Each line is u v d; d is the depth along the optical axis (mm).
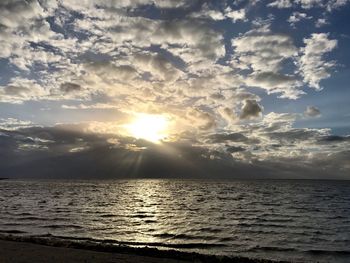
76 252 17953
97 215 41250
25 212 42906
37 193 93500
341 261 19828
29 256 16719
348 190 125125
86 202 62219
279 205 57688
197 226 32531
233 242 24875
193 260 17672
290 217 40062
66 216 39312
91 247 20141
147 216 41125
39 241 21641
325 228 31734
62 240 22391
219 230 30125
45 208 48969
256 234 28203
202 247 23266
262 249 22734
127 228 31094
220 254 21234
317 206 56188
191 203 62281
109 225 32844
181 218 39094
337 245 24188
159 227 31875
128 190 117875
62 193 94062
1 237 22750
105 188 134250
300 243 24766
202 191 113812
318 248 23109
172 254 18656
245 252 21891
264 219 37969
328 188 145000
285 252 21953
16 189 120812
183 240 25562
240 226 32531
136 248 19750
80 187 142125
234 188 141000
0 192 98188
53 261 15836
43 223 33062
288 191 114688
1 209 46750
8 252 17578
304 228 31609
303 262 19406
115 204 58812
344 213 45094
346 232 29609
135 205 57219
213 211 47156
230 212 45750
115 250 19547
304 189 132750
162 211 47219
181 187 151250
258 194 95312
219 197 81000
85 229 30094
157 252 19016
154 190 120125
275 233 28734
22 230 28828
